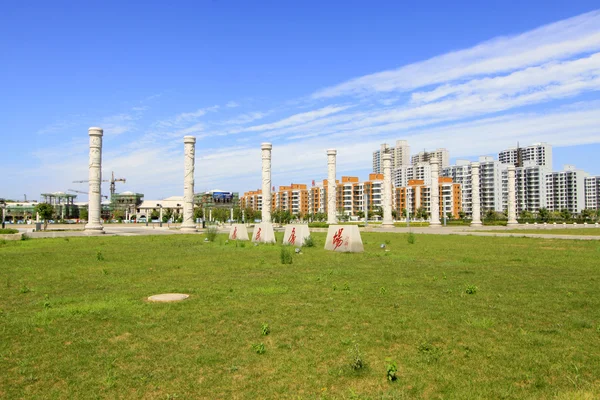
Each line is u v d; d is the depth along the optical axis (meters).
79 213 176.62
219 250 31.34
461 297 13.65
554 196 166.50
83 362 8.48
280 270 20.31
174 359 8.57
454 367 8.12
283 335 9.91
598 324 10.56
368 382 7.54
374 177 155.75
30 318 11.48
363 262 23.25
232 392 7.22
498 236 47.34
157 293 14.78
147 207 184.50
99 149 58.88
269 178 70.00
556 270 19.61
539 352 8.79
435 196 83.94
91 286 16.33
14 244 38.50
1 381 7.72
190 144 64.88
